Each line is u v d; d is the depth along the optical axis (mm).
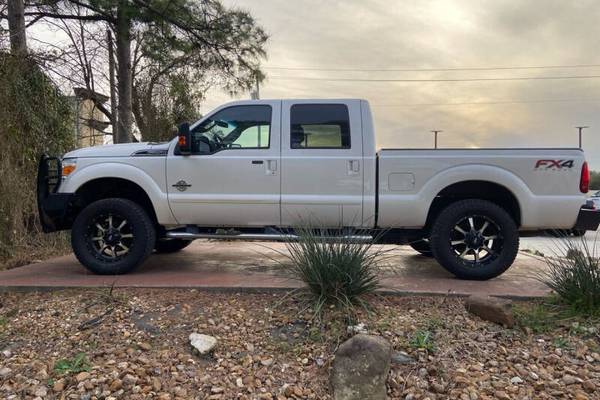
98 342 3463
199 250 7184
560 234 4801
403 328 3543
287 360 3266
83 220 5066
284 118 5020
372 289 4012
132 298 4203
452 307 3973
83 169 5090
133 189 5410
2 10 7898
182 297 4234
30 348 3434
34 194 7129
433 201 5027
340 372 3000
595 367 3143
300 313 3752
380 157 4852
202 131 5133
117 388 2945
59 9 9930
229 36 10750
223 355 3318
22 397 2893
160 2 9797
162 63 11344
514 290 4336
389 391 2973
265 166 4961
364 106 4980
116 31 10289
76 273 5211
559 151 4711
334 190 4898
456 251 4918
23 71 7145
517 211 4828
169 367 3178
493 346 3377
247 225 5105
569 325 3625
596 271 3877
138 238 5031
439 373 3090
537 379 3020
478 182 4852
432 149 4824
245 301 4125
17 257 6453
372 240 4367
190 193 5035
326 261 3850
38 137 7363
